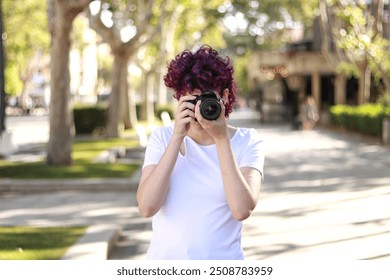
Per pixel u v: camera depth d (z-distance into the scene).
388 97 28.75
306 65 42.97
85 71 86.31
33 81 89.50
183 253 3.00
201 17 43.56
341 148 24.67
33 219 10.56
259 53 44.34
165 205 3.03
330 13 28.84
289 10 48.22
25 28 54.25
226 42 59.00
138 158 21.22
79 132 32.34
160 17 28.64
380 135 26.70
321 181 15.04
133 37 27.84
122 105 30.70
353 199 12.27
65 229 9.21
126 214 11.10
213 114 2.89
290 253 8.02
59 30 16.16
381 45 25.81
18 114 74.00
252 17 49.59
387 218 10.28
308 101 37.91
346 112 33.19
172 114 48.81
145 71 41.84
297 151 23.62
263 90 55.25
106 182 13.97
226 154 2.95
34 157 20.28
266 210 11.19
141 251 8.54
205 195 3.01
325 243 8.55
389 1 36.88
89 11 27.20
